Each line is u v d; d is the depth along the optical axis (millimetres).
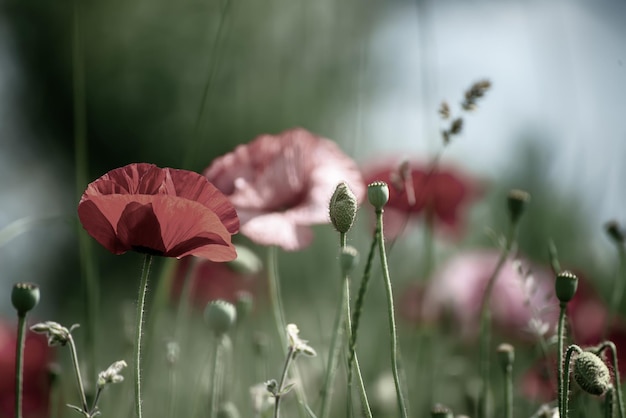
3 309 3652
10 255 3816
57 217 1438
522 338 1522
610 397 1164
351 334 1162
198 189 1148
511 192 1350
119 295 4430
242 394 1475
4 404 1475
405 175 1376
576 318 1463
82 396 1140
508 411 1273
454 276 1599
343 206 1165
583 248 2178
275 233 1358
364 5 3832
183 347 1703
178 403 1608
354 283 1873
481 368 1364
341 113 3691
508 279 1542
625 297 1918
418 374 1570
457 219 1824
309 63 4016
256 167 1408
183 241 1130
